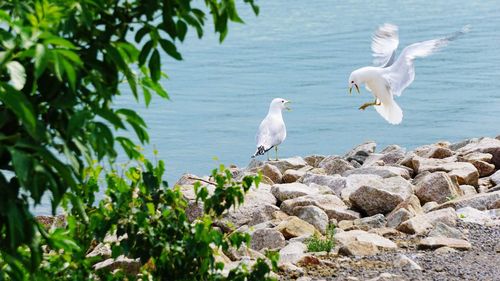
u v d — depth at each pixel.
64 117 6.57
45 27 6.11
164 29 7.01
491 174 19.06
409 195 15.88
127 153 7.59
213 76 63.31
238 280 9.09
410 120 47.38
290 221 14.27
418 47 19.22
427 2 108.31
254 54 73.81
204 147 40.22
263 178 19.25
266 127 23.53
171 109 50.28
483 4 104.81
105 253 12.41
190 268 9.20
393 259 11.94
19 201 6.27
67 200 8.96
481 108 49.78
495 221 13.89
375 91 19.58
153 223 9.16
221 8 6.93
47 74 6.46
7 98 5.64
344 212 15.32
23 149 6.20
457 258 11.94
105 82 6.90
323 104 52.41
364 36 82.81
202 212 15.24
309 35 84.56
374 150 23.52
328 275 11.21
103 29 6.98
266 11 104.81
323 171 20.77
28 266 6.85
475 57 68.56
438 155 20.86
